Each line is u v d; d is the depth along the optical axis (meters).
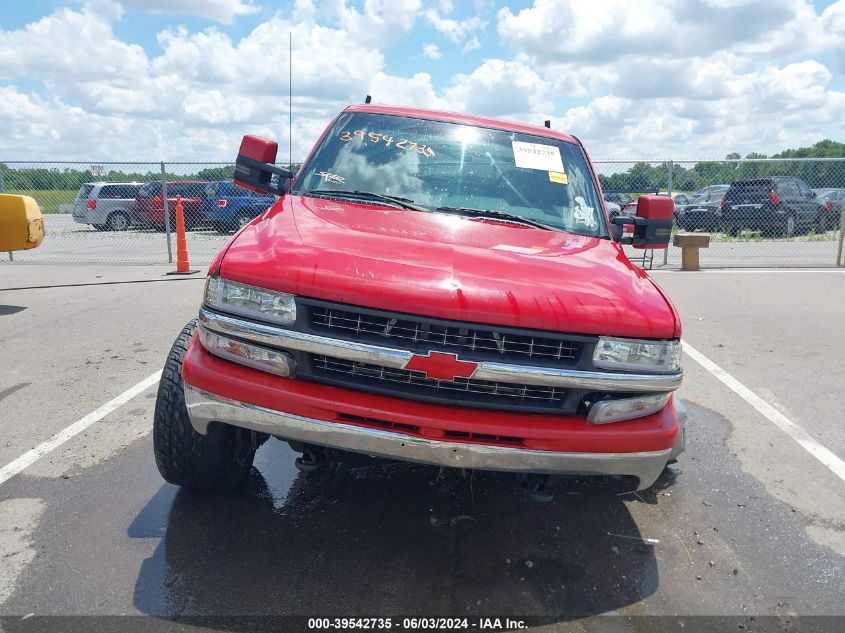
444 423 2.61
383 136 4.27
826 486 3.96
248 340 2.75
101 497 3.45
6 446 4.04
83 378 5.31
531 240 3.45
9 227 7.75
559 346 2.69
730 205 18.77
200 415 2.84
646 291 3.03
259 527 3.23
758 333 7.52
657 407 2.84
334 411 2.65
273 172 4.06
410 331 2.64
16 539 3.05
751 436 4.68
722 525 3.49
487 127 4.45
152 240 16.52
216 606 2.65
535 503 3.61
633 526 3.45
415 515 3.42
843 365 6.35
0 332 6.70
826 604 2.87
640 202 4.17
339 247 2.91
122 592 2.71
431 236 3.25
